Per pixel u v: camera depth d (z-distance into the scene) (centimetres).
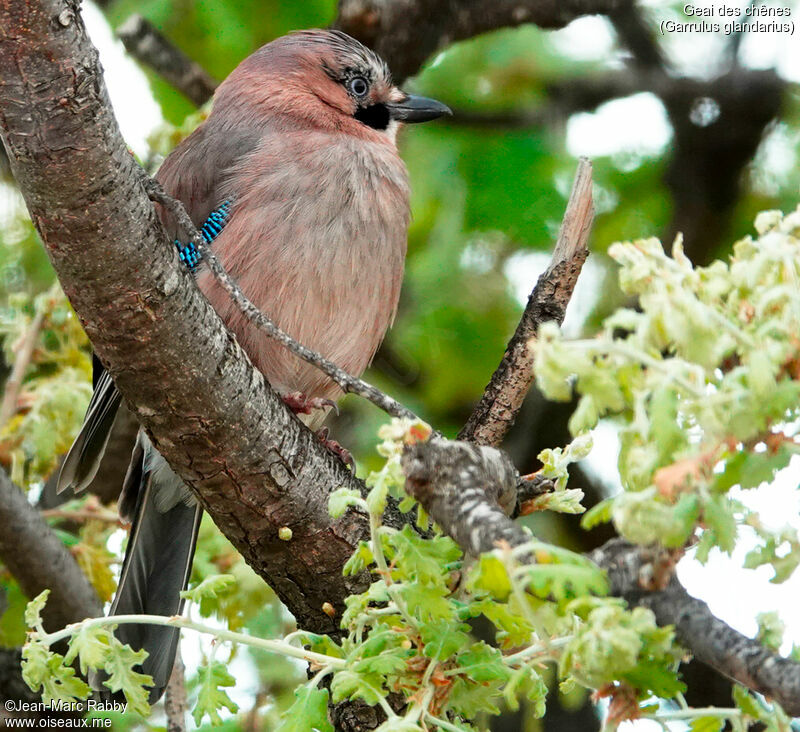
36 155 459
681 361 353
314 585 571
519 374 619
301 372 755
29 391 793
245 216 739
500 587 354
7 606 824
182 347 506
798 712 351
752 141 1116
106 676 616
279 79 847
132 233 482
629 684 367
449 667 421
